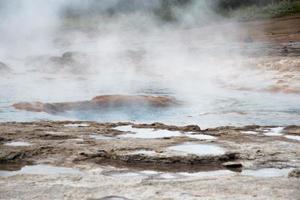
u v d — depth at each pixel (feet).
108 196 48.91
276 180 54.13
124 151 65.10
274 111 106.01
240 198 48.19
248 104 116.16
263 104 115.96
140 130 80.07
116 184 52.60
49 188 51.26
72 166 59.72
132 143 69.51
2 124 83.61
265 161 62.03
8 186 51.88
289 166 60.44
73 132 77.30
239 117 98.63
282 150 67.00
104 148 66.64
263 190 50.65
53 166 59.77
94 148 66.69
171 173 57.36
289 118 97.40
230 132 78.64
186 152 64.59
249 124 90.68
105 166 59.82
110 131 78.69
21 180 53.93
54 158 62.75
